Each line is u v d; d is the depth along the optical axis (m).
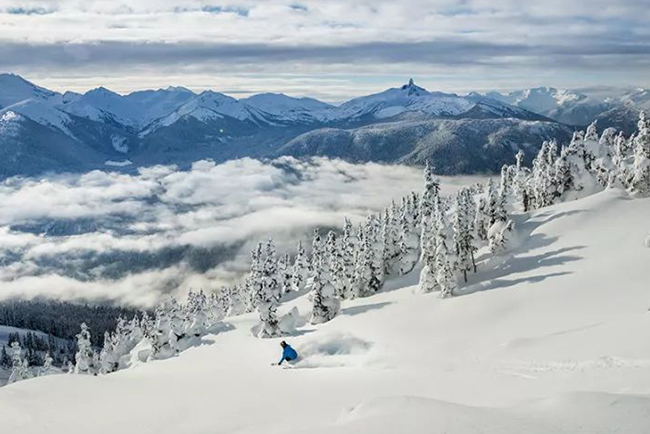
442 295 51.94
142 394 25.89
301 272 104.31
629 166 68.62
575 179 72.31
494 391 20.20
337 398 22.25
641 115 64.94
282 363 36.00
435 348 33.38
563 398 13.09
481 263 59.72
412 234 74.94
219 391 26.28
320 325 54.03
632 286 39.47
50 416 21.94
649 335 22.28
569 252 53.12
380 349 37.44
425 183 78.56
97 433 19.59
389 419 12.95
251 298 98.00
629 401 12.35
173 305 67.31
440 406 13.77
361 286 71.12
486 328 38.50
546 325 34.84
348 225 74.81
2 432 20.00
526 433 11.07
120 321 108.56
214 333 66.31
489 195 65.94
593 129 77.88
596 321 32.75
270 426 18.11
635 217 57.62
